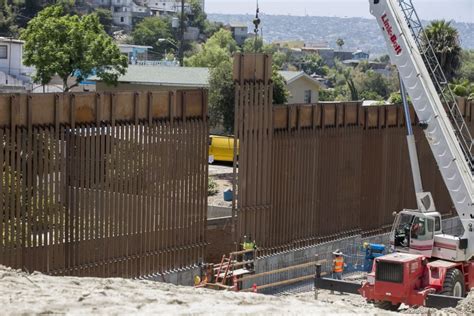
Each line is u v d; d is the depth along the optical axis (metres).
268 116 83.62
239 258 81.25
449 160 79.56
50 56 160.12
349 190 94.31
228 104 174.62
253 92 82.38
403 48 82.06
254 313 39.25
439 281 72.31
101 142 69.12
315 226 90.25
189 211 76.38
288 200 86.75
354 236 95.25
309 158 89.00
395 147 100.69
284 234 86.50
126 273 71.44
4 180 62.91
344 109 92.88
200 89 76.62
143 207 72.44
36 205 64.88
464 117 113.75
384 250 90.19
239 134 81.44
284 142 85.88
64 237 66.75
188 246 76.50
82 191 67.81
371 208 97.94
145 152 72.38
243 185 82.06
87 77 172.75
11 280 44.16
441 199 110.50
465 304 56.88
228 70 175.75
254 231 83.31
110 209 69.88
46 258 65.62
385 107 98.62
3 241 62.88
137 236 72.06
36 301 39.16
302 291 82.00
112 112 69.69
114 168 70.12
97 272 69.19
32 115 64.50
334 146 91.94
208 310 39.56
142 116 72.12
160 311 38.91
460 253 75.50
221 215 103.31
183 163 75.62
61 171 66.31
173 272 75.00
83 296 40.62
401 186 102.25
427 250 76.00
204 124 77.06
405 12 83.38
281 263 85.31
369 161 97.31
